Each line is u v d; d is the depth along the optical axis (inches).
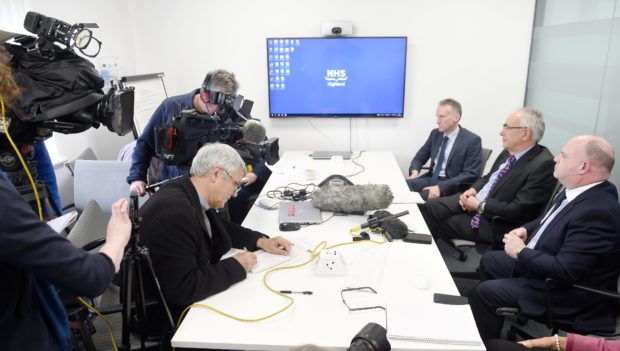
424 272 62.4
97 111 52.6
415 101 154.5
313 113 155.6
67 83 48.2
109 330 61.1
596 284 67.4
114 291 71.3
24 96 45.0
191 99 98.7
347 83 151.7
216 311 53.2
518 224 95.1
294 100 155.0
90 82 51.0
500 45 146.2
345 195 85.3
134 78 141.3
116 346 58.2
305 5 148.6
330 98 153.8
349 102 153.7
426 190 123.3
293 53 150.3
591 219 65.7
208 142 75.0
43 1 121.6
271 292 57.4
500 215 95.7
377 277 60.7
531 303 71.8
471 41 146.8
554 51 128.6
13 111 44.3
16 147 47.1
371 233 77.1
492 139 155.3
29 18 51.3
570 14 118.6
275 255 68.6
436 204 106.7
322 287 58.6
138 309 52.3
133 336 61.4
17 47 47.8
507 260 86.6
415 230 78.0
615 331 66.9
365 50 148.0
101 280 39.2
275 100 155.5
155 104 150.4
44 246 34.8
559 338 58.7
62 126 50.2
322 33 146.9
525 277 75.2
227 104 78.1
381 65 149.1
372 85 151.3
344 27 145.3
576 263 65.5
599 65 102.8
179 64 158.4
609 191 68.1
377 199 84.3
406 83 152.9
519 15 142.7
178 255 56.1
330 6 147.9
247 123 77.4
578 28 113.9
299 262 66.1
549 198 89.5
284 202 93.2
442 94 152.9
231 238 71.9
